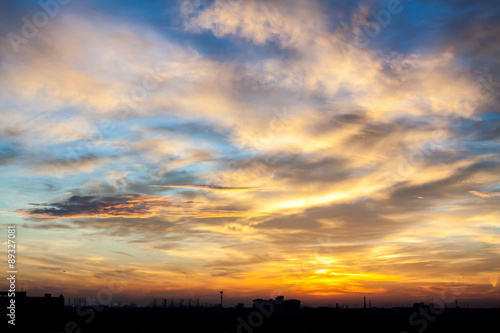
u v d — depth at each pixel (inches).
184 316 5551.2
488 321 5369.1
